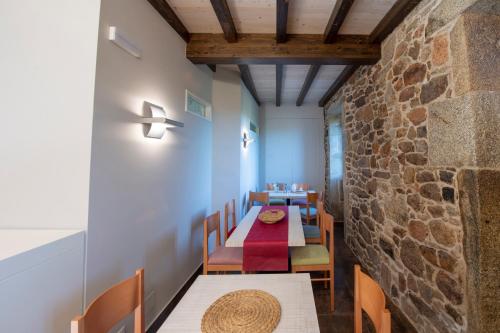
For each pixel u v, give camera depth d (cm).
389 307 195
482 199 115
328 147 488
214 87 326
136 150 155
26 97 119
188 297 107
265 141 539
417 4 165
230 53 230
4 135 119
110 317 81
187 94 237
